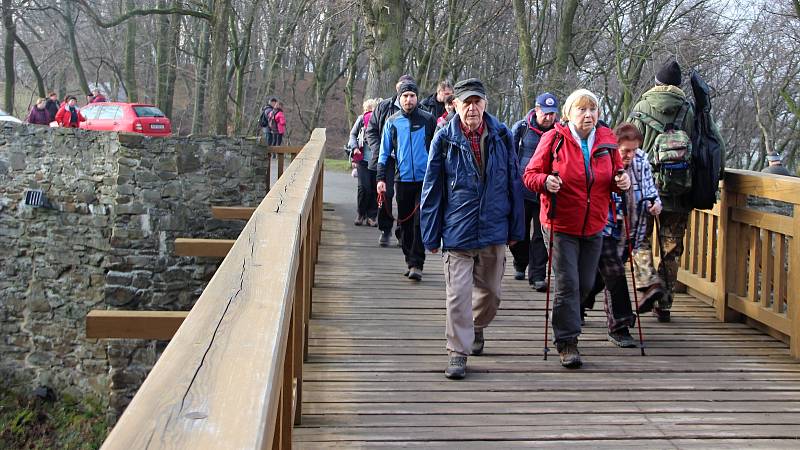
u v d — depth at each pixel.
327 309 6.47
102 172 14.29
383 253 9.16
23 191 14.80
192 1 25.73
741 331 6.12
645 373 5.06
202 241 7.18
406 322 6.12
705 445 3.97
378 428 4.06
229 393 1.40
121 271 13.98
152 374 1.47
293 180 4.67
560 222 4.90
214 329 1.76
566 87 23.53
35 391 14.75
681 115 5.90
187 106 42.12
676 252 6.24
